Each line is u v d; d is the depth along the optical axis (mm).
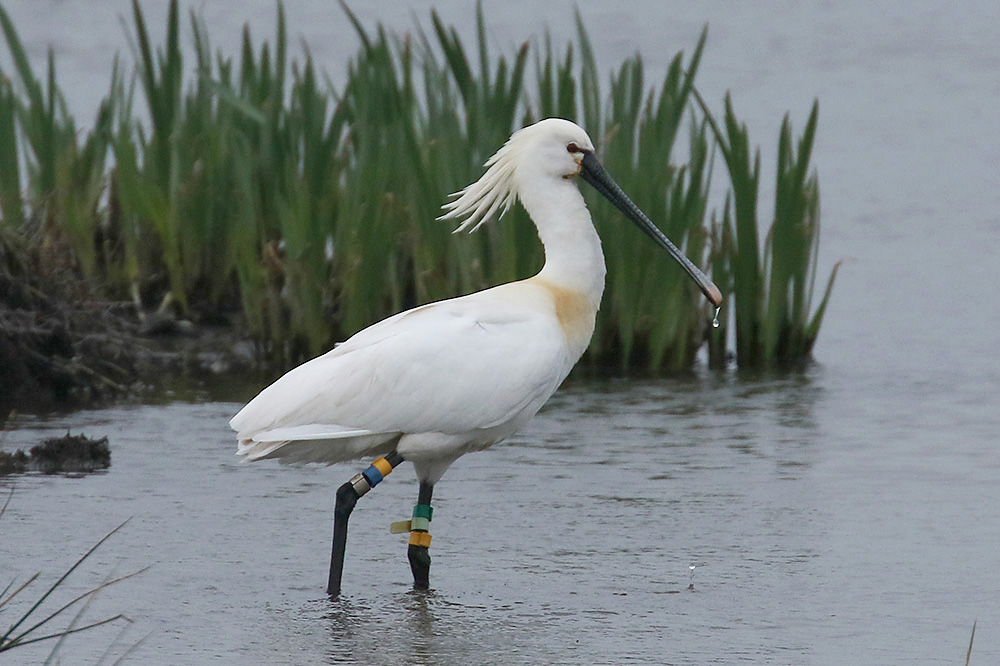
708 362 17375
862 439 13688
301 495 11820
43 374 15055
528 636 8711
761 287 17234
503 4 40375
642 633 8758
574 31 37000
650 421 14367
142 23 18281
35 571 9711
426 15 38562
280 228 18109
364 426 9492
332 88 18094
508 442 13570
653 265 16828
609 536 10758
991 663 8227
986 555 10250
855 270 21531
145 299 18328
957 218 24172
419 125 17688
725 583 9703
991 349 17766
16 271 15125
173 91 18406
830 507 11484
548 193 10508
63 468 12289
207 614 9070
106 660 8258
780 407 15008
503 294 10164
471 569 10062
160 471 12297
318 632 8766
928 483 12172
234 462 12656
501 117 16547
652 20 39344
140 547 10328
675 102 16906
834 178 26578
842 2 43219
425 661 8273
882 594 9453
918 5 42969
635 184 16625
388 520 11242
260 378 16188
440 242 16484
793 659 8312
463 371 9633
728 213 17078
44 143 18094
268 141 17859
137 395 15273
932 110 31766
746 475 12406
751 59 35812
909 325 18938
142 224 18281
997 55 36938
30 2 39031
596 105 16953
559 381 10289
